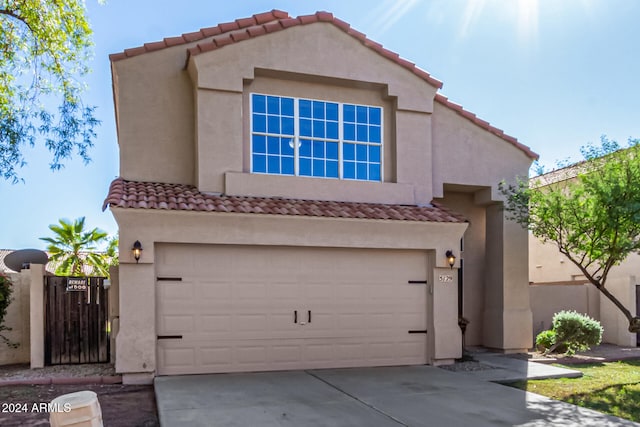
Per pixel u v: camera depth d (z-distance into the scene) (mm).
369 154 12906
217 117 11461
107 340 11812
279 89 12242
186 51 12062
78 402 5867
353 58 12555
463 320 13555
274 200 11492
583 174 12258
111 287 11461
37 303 11242
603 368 12133
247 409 7734
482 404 8258
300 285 11281
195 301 10539
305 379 10070
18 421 7359
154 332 10070
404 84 13016
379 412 7707
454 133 14023
